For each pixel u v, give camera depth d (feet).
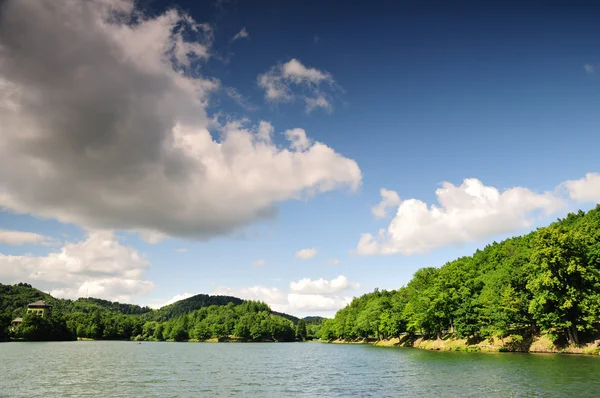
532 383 124.06
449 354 264.52
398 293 539.29
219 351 434.71
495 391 114.21
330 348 497.46
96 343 632.79
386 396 116.47
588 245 229.25
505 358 209.56
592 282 207.31
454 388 123.44
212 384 150.20
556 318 207.92
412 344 401.90
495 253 379.76
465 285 308.19
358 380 155.84
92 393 127.75
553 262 208.64
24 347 440.04
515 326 251.60
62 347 454.81
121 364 238.68
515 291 255.29
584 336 222.69
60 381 156.15
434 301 307.78
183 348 515.50
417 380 145.79
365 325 537.24
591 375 135.03
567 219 345.10
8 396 121.70
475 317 287.28
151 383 152.56
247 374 185.47
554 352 225.15
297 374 184.14
